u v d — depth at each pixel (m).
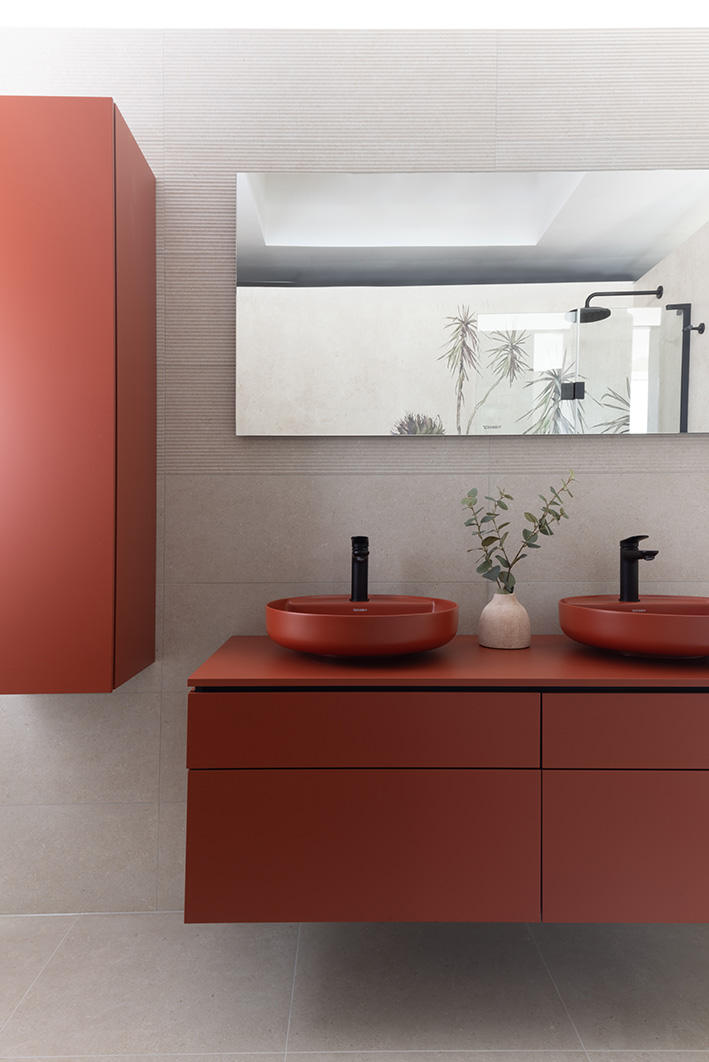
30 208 1.57
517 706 1.40
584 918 1.40
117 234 1.61
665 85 1.90
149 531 1.86
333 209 1.90
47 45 1.88
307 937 1.82
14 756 1.91
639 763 1.41
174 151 1.90
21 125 1.57
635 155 1.91
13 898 1.92
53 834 1.92
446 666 1.52
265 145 1.91
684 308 1.90
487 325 1.91
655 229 1.90
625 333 1.90
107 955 1.74
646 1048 1.45
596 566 1.93
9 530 1.58
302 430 1.90
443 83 1.90
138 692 1.92
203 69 1.89
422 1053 1.43
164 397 1.91
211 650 1.92
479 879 1.40
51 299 1.58
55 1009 1.54
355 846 1.40
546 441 1.93
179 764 1.92
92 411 1.59
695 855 1.40
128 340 1.69
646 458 1.92
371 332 1.91
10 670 1.59
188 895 1.40
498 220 1.91
